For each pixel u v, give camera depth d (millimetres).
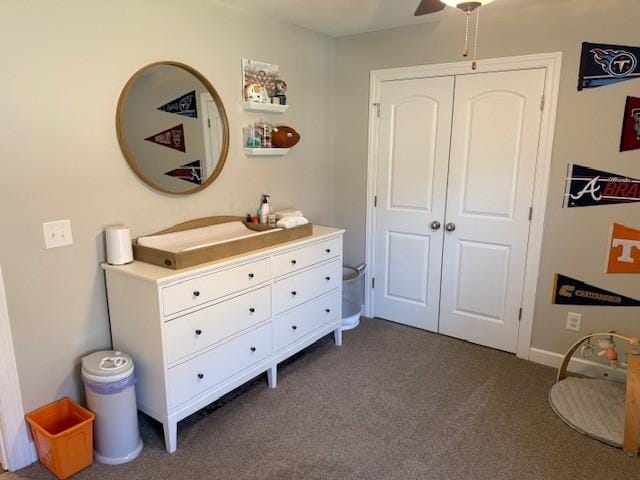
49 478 1995
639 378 2070
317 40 3369
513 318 3096
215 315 2252
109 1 2113
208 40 2592
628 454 2123
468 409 2492
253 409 2492
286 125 3219
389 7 2752
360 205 3668
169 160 2459
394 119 3363
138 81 2256
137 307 2092
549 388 2701
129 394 2062
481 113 2986
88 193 2146
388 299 3695
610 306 2730
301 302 2834
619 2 2436
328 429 2320
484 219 3102
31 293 2008
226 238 2684
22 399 2035
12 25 1817
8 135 1857
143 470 2033
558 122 2713
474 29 2916
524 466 2055
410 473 2012
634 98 2473
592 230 2707
